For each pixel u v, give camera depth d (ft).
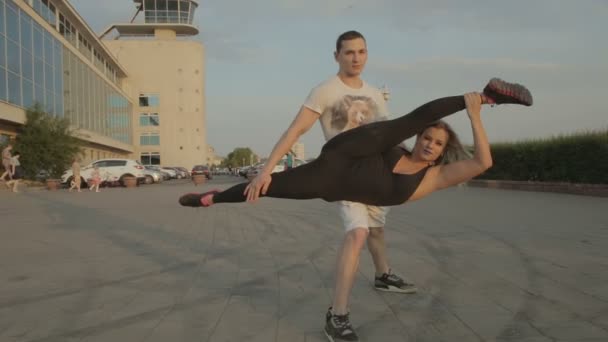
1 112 85.15
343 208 10.83
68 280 15.71
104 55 178.70
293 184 9.66
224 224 30.25
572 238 22.54
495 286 14.38
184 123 226.58
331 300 13.32
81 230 27.76
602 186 48.91
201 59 230.89
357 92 11.35
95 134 156.35
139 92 224.33
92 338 10.52
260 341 10.27
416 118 9.67
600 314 11.73
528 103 9.16
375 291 14.02
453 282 14.93
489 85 9.25
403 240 22.81
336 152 9.81
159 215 36.01
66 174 90.79
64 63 127.03
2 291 14.37
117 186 95.14
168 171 161.38
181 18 225.97
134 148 222.28
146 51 224.53
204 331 10.91
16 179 71.15
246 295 13.85
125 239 24.30
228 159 469.57
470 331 10.72
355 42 11.07
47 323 11.52
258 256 19.56
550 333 10.54
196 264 18.11
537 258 18.16
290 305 12.87
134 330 11.01
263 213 36.96
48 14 119.24
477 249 20.24
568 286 14.25
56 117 98.68
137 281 15.55
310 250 20.81
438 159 10.88
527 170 66.80
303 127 10.91
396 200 10.15
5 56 88.53
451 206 40.63
